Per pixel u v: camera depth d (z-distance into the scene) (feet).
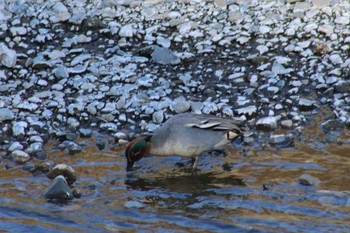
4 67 51.88
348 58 50.93
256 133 44.93
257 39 53.42
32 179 40.40
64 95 49.14
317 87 48.70
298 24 54.44
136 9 57.31
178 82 49.67
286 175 39.99
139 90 49.08
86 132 45.47
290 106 47.29
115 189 39.29
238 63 51.47
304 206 36.78
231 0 57.52
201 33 54.13
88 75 50.80
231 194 38.37
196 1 57.93
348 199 37.17
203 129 40.88
